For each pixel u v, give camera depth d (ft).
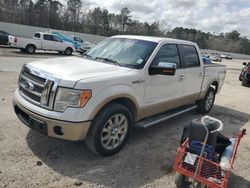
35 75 13.41
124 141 15.06
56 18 222.89
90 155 14.43
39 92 13.07
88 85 12.58
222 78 26.23
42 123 12.75
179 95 19.35
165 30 233.14
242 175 14.38
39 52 80.12
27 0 212.84
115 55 16.72
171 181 13.03
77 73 13.21
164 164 14.52
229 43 345.92
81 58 17.12
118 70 14.76
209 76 23.21
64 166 13.15
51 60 15.74
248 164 15.69
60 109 12.47
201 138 11.96
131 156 14.90
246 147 18.20
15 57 59.31
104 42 18.89
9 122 17.63
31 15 214.07
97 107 12.96
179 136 18.65
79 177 12.41
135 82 14.88
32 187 11.34
